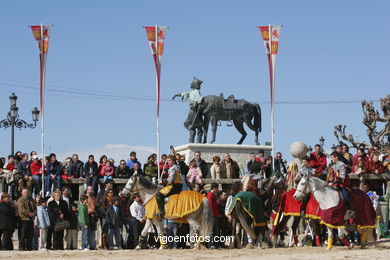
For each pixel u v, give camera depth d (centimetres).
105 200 2481
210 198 2342
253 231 2153
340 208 2097
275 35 2892
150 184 2259
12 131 3153
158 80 2873
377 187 2812
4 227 2331
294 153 2422
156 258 1903
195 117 3238
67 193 2431
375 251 1980
